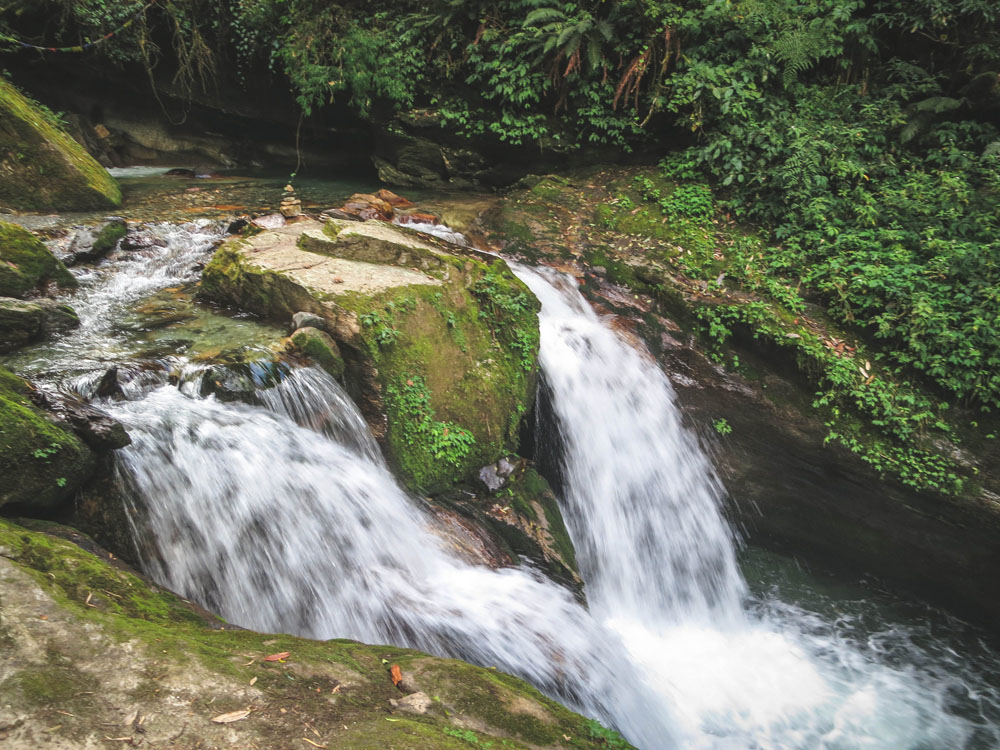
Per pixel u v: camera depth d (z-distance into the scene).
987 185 9.44
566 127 11.86
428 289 6.83
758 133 10.33
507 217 10.23
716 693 6.46
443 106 12.34
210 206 10.31
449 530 6.17
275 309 6.68
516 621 5.46
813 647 7.23
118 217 9.12
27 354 5.65
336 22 12.66
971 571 7.54
